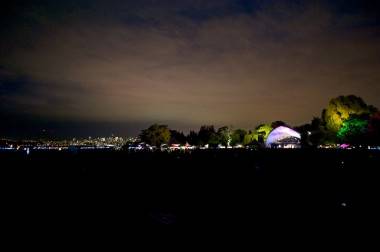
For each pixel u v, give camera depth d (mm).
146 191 24484
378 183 26250
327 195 21125
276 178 31406
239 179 31281
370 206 17344
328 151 88500
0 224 14328
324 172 35781
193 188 25641
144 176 35781
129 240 11625
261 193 22516
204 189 24969
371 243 10914
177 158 72000
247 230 12711
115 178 34656
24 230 13359
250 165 48594
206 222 14203
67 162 67062
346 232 12281
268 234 12117
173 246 10797
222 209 17156
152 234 12336
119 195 22984
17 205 19484
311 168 41125
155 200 20375
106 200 20891
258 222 14031
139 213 16422
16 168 51375
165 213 16219
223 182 29141
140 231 12859
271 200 19703
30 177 37156
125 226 13789
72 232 12898
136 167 49375
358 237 11609
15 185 29797
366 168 38594
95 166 53688
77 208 18344
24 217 16047
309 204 18250
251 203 18781
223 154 88000
